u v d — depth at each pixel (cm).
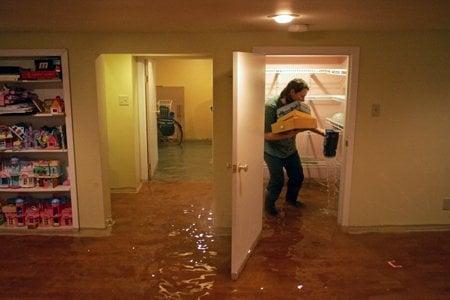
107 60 498
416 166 392
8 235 394
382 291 293
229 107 378
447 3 219
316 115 559
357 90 376
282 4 221
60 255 352
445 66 373
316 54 368
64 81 372
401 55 370
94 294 291
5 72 368
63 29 343
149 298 286
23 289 297
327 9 241
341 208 403
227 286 301
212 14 259
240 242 315
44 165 390
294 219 431
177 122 877
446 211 402
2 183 393
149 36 367
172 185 563
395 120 382
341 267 328
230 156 385
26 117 398
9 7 227
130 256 350
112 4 218
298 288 298
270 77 544
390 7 233
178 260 342
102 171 392
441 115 382
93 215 397
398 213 402
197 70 885
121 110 511
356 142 385
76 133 384
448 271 321
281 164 435
